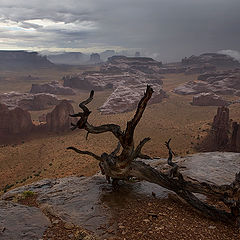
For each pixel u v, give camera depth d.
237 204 8.77
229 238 7.82
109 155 11.53
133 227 8.37
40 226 8.45
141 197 11.02
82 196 11.27
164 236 7.69
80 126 10.38
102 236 7.88
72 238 7.74
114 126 10.60
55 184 13.95
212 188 9.57
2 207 9.66
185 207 10.10
